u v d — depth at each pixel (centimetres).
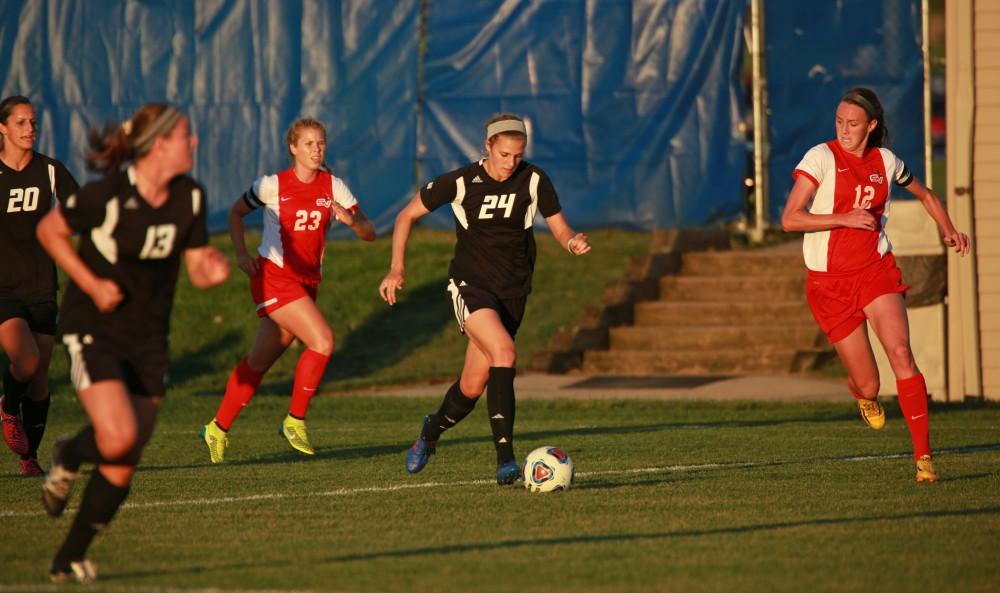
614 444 3628
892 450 3444
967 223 4934
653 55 6438
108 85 6581
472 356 2792
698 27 6400
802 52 6372
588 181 6494
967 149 4925
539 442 3703
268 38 6600
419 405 4956
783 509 2434
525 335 6216
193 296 6469
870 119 2816
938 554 1995
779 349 5859
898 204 4997
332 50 6600
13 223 3080
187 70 6606
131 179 1869
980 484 2752
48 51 6575
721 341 5991
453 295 2767
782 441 3678
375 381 5566
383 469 3139
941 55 9669
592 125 6469
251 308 6378
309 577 1845
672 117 6444
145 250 1880
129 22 6588
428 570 1892
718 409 4684
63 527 2316
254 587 1781
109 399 1825
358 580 1825
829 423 4203
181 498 2659
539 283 6688
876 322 2814
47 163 3136
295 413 3403
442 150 6575
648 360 5909
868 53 6303
